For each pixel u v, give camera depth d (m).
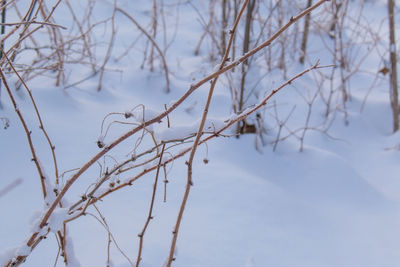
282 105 3.20
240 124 2.56
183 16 4.65
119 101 2.85
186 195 1.14
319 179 2.38
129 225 1.74
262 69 3.66
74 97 2.70
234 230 1.80
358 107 3.29
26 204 1.73
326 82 3.61
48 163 2.02
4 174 1.88
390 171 2.61
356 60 3.99
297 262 1.67
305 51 3.74
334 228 1.95
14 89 2.47
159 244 1.65
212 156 2.35
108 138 2.37
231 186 2.09
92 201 1.22
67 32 3.58
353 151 2.83
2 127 2.14
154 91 3.10
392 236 1.94
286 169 2.43
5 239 1.54
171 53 3.79
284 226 1.89
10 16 3.18
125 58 3.49
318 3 0.99
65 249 1.24
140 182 2.03
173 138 1.16
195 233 1.74
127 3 4.60
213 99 3.05
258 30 4.01
